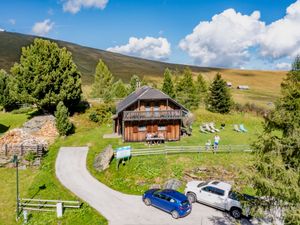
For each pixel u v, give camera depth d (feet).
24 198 82.79
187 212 74.38
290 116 47.14
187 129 139.54
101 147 120.47
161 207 76.69
